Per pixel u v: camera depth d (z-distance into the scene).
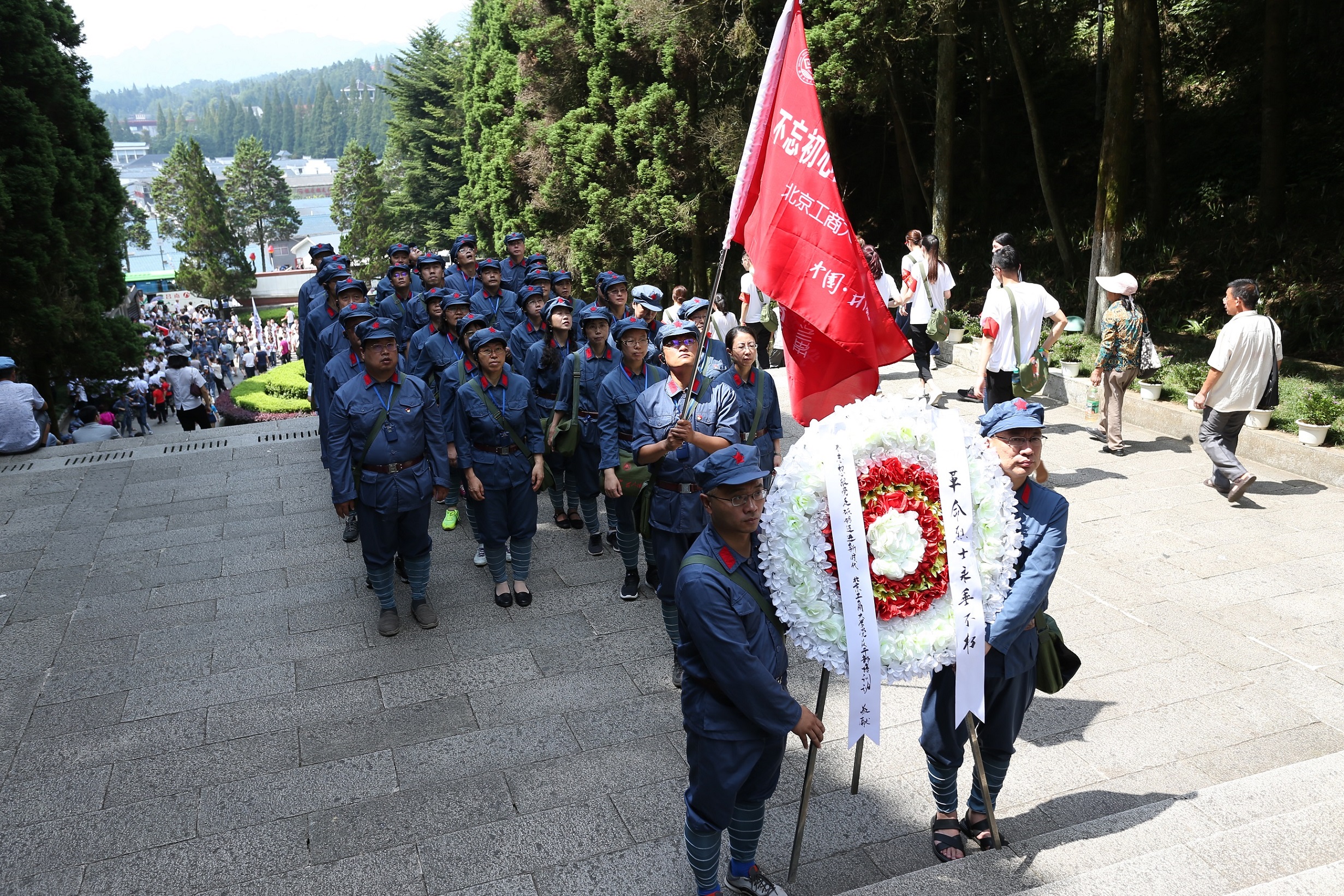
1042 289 8.51
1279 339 7.85
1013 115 23.02
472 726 5.36
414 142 54.66
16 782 4.94
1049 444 9.94
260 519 8.82
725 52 21.03
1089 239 18.48
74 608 6.99
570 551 7.93
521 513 6.75
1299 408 9.10
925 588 3.58
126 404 25.17
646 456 5.39
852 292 4.60
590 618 6.67
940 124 17.19
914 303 12.02
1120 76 12.30
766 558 3.51
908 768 4.82
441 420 6.67
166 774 4.97
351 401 6.11
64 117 19.52
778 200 4.63
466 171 50.06
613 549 7.91
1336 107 17.22
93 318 19.36
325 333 8.77
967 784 4.58
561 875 4.10
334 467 6.13
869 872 4.09
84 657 6.26
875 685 3.53
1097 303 13.15
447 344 8.40
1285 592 6.46
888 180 25.70
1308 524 7.54
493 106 34.59
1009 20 16.14
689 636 3.49
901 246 23.95
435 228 52.94
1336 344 12.68
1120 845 3.83
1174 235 16.81
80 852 4.39
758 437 5.85
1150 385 10.45
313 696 5.72
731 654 3.32
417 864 4.23
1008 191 22.08
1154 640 5.91
